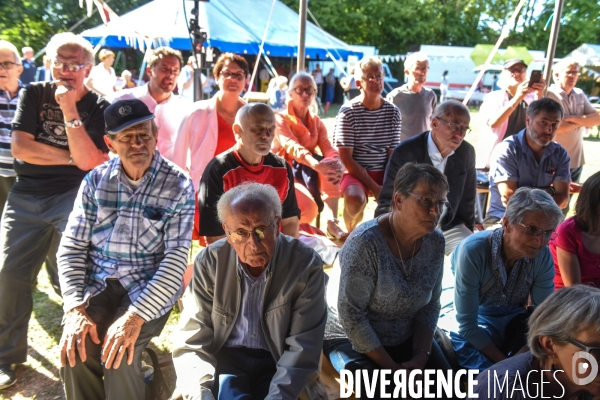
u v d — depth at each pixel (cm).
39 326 345
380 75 420
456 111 323
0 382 280
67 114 277
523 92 443
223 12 1093
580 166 530
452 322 272
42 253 299
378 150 434
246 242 195
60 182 297
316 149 466
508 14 2805
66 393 229
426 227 215
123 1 2059
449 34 2839
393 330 237
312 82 412
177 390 210
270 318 210
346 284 223
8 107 368
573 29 2670
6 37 1955
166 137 395
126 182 238
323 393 220
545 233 223
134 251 238
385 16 2712
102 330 232
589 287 147
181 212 242
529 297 266
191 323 213
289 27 1205
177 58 395
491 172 390
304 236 371
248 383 209
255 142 296
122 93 393
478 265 240
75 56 280
